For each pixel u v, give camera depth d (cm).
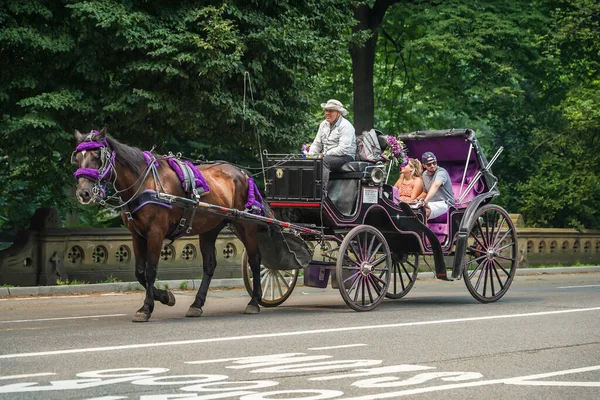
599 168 3222
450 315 1338
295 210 1427
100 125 1844
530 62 3241
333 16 2098
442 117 4116
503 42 3222
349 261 1391
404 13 3262
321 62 1959
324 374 841
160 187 1272
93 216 2647
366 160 1459
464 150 1622
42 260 1877
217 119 1867
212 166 1390
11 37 1706
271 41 1864
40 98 1734
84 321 1284
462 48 3083
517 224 2916
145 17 1756
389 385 791
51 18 1784
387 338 1081
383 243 1430
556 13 3153
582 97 3167
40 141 1766
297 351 978
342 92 3809
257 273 1414
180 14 1811
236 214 1348
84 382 800
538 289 1928
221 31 1747
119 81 1844
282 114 2006
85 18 1712
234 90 1900
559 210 3170
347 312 1396
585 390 778
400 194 1583
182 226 1302
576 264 3023
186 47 1766
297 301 1622
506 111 3538
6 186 2244
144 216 1255
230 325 1213
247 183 1407
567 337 1095
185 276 2062
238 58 1769
